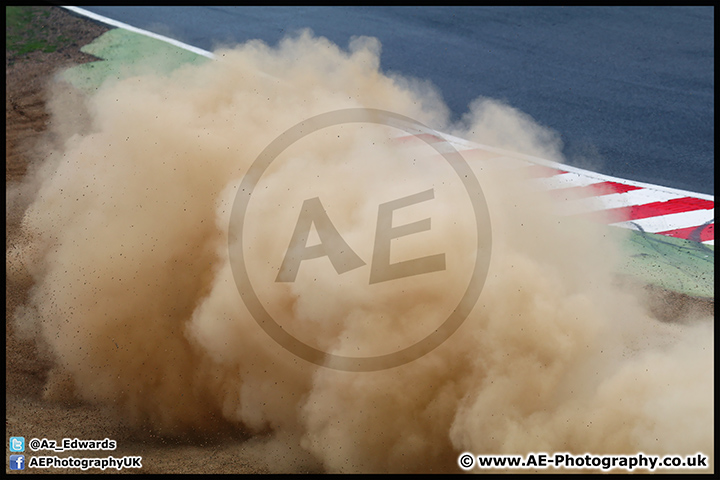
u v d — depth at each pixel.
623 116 29.70
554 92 31.67
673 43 35.88
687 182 25.27
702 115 29.52
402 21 39.22
